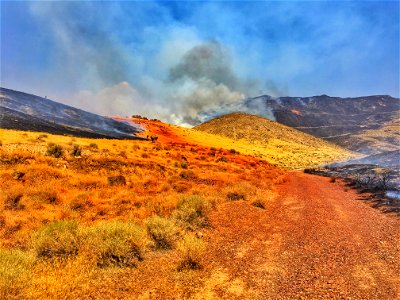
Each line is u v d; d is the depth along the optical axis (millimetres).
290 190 24734
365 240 10406
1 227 10281
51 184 16797
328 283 6875
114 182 19312
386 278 7176
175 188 19625
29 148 25016
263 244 9836
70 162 22953
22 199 13531
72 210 13008
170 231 9594
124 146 39281
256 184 25047
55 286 6074
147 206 13719
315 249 9359
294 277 7207
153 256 8312
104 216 12414
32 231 9586
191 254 7773
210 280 6973
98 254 7613
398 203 17500
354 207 17188
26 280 6051
